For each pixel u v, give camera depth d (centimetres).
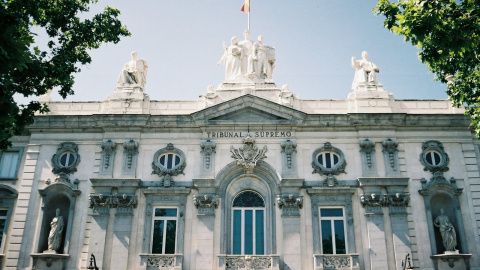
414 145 2656
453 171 2597
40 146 2711
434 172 2586
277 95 2794
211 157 2627
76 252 2469
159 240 2506
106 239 2466
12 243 2498
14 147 2748
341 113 2736
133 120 2698
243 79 2864
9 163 2739
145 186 2577
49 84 2028
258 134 2684
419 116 2672
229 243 2489
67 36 2250
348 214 2494
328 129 2688
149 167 2634
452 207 2527
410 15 1697
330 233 2500
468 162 2619
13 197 2623
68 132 2734
